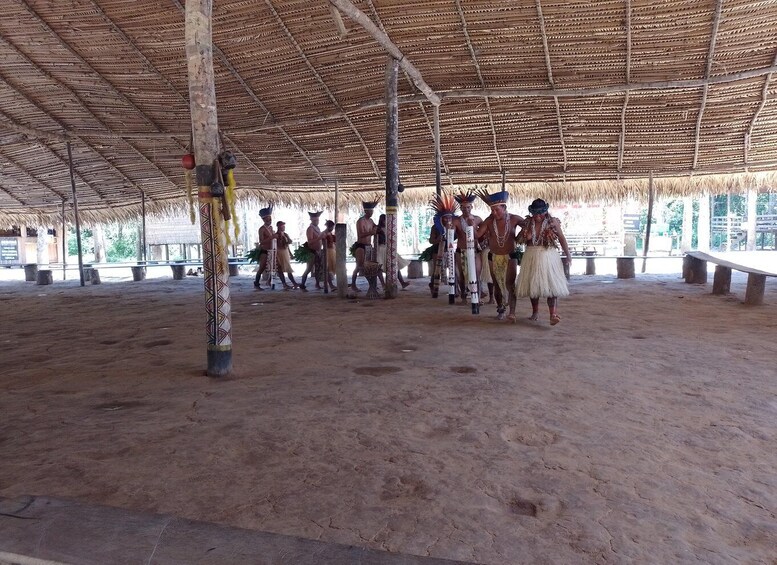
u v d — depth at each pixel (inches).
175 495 94.4
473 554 76.0
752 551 76.6
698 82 381.1
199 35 163.9
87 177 592.1
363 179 554.3
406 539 79.8
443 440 118.3
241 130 488.7
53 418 137.1
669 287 417.7
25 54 408.8
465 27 359.3
